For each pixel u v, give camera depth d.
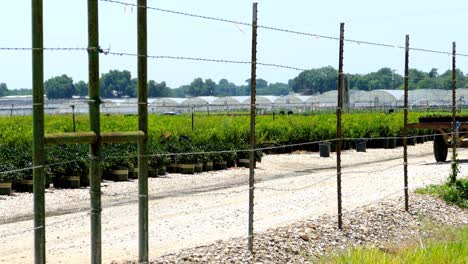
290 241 16.14
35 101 9.88
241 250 14.88
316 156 44.56
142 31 11.58
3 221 19.69
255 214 20.67
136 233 17.55
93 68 10.68
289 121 50.31
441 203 22.80
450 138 36.69
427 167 35.00
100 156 11.02
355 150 50.66
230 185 29.05
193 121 48.66
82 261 14.40
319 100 138.75
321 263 14.73
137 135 11.66
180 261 13.72
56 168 26.66
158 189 27.38
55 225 18.73
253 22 14.54
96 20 10.60
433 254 15.02
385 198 23.00
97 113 10.82
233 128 41.69
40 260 10.11
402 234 18.42
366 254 14.63
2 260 14.50
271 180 31.17
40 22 9.77
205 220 19.56
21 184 25.89
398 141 55.19
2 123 43.62
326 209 21.23
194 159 33.59
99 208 11.10
